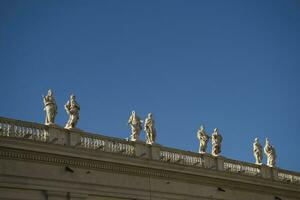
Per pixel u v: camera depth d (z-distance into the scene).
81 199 39.22
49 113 39.03
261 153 54.78
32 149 36.97
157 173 44.59
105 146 41.62
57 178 38.22
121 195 41.72
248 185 52.16
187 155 47.72
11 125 36.66
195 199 46.94
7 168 35.91
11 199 35.94
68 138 39.53
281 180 55.81
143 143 44.22
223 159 50.59
